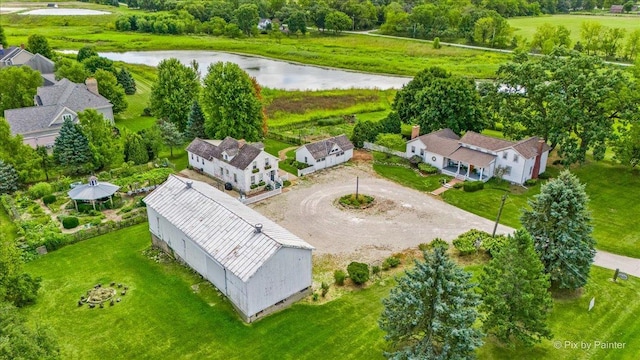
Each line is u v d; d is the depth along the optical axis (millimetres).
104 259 40781
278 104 91562
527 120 62250
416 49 144125
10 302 32531
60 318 33188
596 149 57094
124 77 96875
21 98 73500
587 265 35125
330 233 45531
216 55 148250
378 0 198250
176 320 33031
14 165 53844
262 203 51812
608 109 56969
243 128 65750
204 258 36469
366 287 37062
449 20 162875
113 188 50344
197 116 70062
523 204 51594
